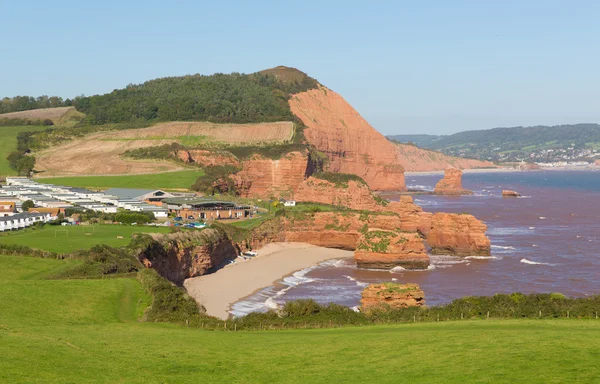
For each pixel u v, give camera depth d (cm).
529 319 7012
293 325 7250
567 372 4384
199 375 4781
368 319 7525
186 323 7138
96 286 8069
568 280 12638
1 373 4312
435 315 7500
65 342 5434
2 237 11931
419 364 4856
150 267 10756
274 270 13750
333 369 4897
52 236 12281
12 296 7225
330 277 13250
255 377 4759
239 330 7012
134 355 5206
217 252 13762
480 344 5356
